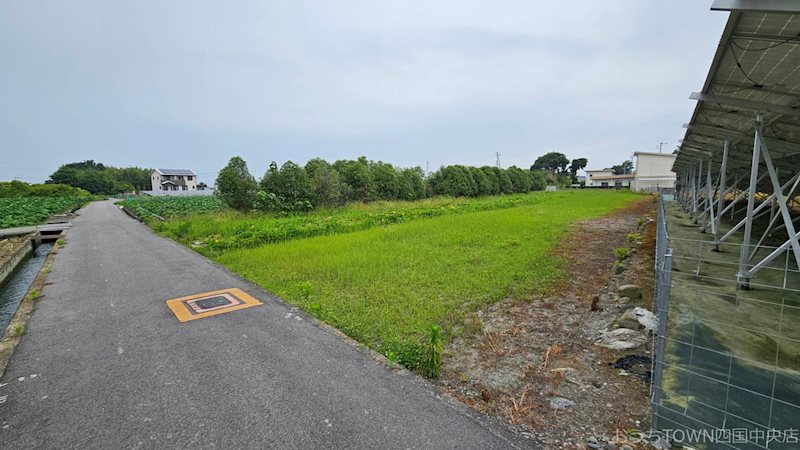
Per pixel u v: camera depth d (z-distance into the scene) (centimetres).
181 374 295
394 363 311
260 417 239
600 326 396
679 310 417
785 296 460
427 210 1595
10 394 270
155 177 6706
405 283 548
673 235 966
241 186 1642
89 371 302
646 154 4212
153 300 486
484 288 519
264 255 760
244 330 383
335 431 224
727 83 418
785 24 288
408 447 209
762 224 1119
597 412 245
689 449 204
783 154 711
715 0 265
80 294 518
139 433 225
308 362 313
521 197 2950
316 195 1777
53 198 3422
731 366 286
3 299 638
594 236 995
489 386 282
